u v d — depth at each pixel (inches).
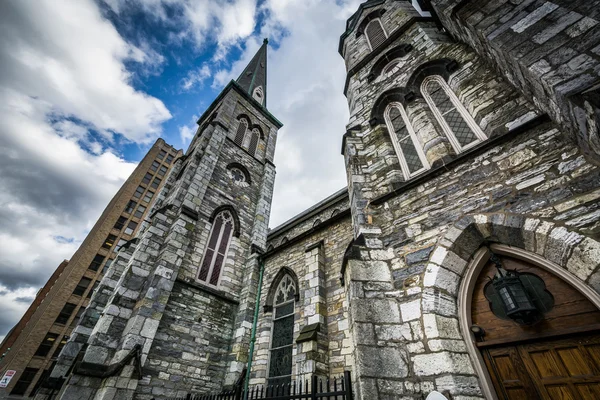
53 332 1327.5
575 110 124.8
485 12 199.2
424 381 130.5
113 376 287.7
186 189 544.1
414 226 192.1
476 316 148.9
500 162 174.9
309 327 312.2
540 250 137.2
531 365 124.6
